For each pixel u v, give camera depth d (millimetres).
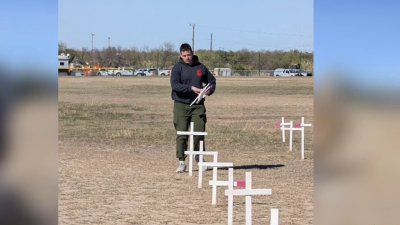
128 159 18922
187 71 15953
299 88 70500
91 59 140250
